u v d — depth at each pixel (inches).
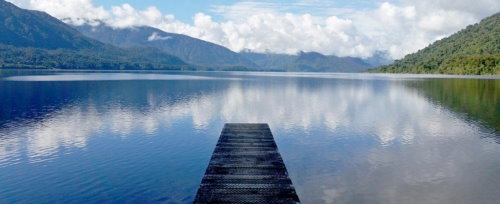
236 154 895.1
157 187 799.1
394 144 1191.6
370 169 915.4
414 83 5059.1
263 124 1338.6
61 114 1790.1
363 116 1831.9
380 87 4192.9
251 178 709.3
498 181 825.5
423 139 1267.2
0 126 1457.9
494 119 1713.8
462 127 1499.8
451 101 2539.4
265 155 884.0
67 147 1136.2
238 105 2266.2
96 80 5132.9
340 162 979.3
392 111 2026.3
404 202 716.7
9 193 770.2
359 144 1191.6
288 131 1424.7
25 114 1779.0
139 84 4338.1
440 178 845.8
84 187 799.7
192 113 1887.3
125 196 750.5
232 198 609.0
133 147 1144.2
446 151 1095.6
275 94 3125.0
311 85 4667.8
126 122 1584.6
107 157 1026.1
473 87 3944.4
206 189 648.4
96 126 1480.1
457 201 718.5
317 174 878.4
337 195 750.5
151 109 2009.1
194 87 3946.9
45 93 2891.2
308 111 2016.5
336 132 1401.3
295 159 1012.5
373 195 748.6
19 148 1115.9
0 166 941.2
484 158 1013.2
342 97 2871.6
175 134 1348.4
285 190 645.9
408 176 862.5
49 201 730.8
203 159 1017.5
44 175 875.4
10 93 2832.2
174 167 941.2
